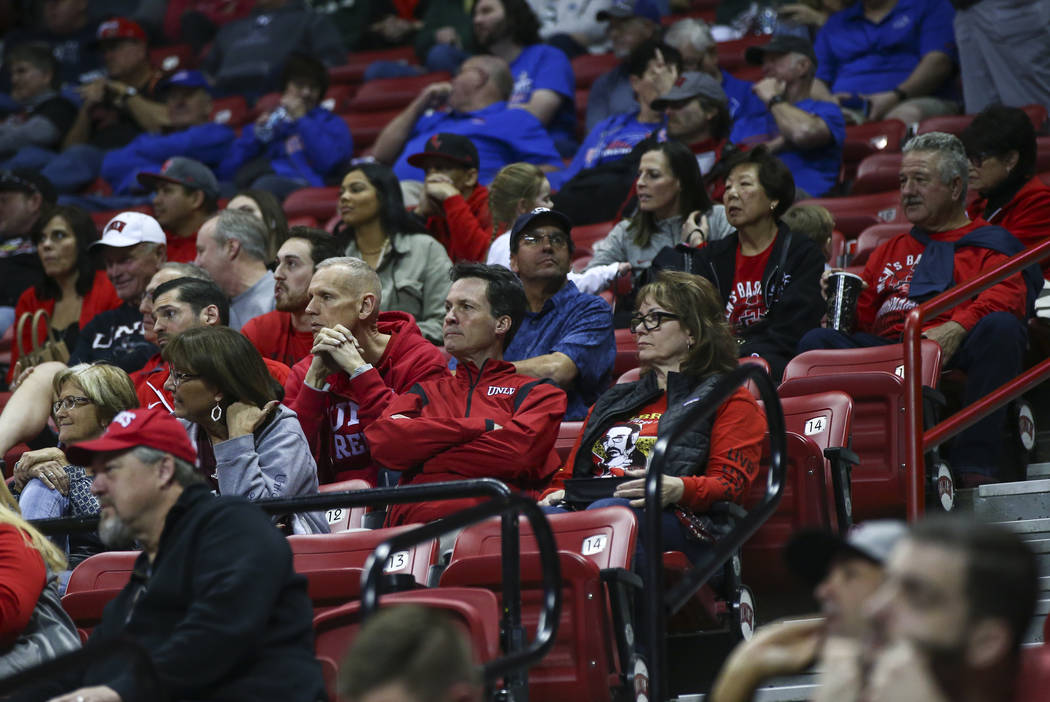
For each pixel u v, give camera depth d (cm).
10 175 2925
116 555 1420
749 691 850
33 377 1927
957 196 1866
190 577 1084
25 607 1188
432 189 2314
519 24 3222
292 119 3262
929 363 1614
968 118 2639
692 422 1166
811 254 1906
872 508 1556
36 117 3775
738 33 3450
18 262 2808
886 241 1920
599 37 3659
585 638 1199
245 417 1441
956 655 641
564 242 1872
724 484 1351
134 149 3469
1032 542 1497
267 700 1052
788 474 1439
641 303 1490
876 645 705
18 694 1148
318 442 1631
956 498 1595
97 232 2491
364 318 1688
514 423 1497
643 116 2758
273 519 1445
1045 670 751
